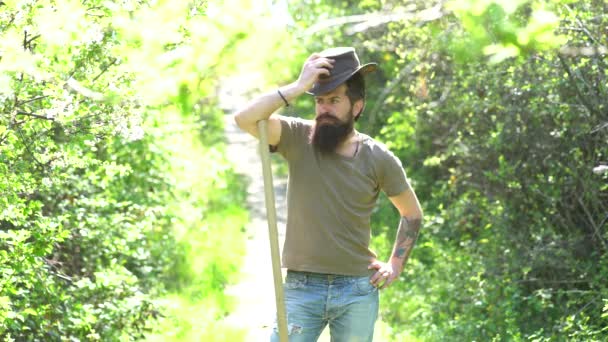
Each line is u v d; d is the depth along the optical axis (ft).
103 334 29.96
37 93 22.66
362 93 18.44
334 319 18.49
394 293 37.52
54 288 27.30
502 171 33.68
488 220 35.68
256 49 16.88
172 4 16.05
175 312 35.47
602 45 27.09
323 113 18.20
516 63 30.19
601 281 30.17
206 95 17.06
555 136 32.58
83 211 29.76
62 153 23.24
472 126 38.73
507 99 34.71
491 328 31.09
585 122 31.19
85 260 31.89
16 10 18.84
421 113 43.91
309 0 46.85
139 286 38.04
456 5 15.14
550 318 30.32
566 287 32.17
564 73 30.83
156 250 40.47
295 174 18.33
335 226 18.13
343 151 18.37
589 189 30.91
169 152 40.01
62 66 21.63
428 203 47.65
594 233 30.50
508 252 33.65
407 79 45.57
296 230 18.34
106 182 29.45
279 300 17.69
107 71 21.79
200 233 46.85
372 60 55.93
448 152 40.32
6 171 21.79
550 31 15.39
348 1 56.80
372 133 56.34
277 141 18.37
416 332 33.45
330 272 18.16
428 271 38.42
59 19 16.94
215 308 37.47
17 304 24.39
